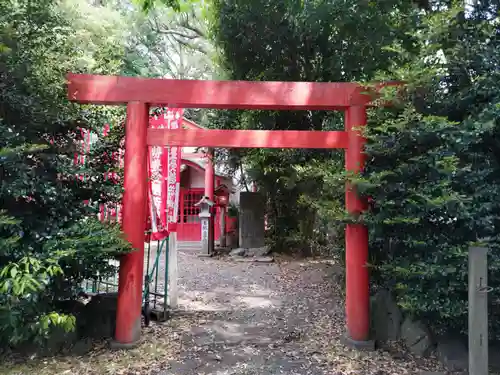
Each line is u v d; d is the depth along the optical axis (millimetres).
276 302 7082
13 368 3947
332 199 6035
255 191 12977
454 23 4125
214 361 4363
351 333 4758
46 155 4277
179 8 6992
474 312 3326
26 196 4180
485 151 4387
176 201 6293
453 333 4574
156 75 12922
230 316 6133
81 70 4859
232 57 9047
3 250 3438
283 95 4750
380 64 6551
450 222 4289
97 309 5047
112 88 4684
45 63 3982
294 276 9375
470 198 3809
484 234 4172
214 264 10977
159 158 5910
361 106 4734
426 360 4340
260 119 9086
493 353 4176
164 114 5848
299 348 4770
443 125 3920
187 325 5570
